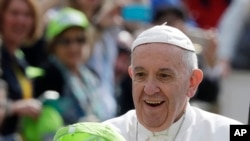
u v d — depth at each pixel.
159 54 11.91
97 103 19.73
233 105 25.45
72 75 19.12
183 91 12.16
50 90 18.72
